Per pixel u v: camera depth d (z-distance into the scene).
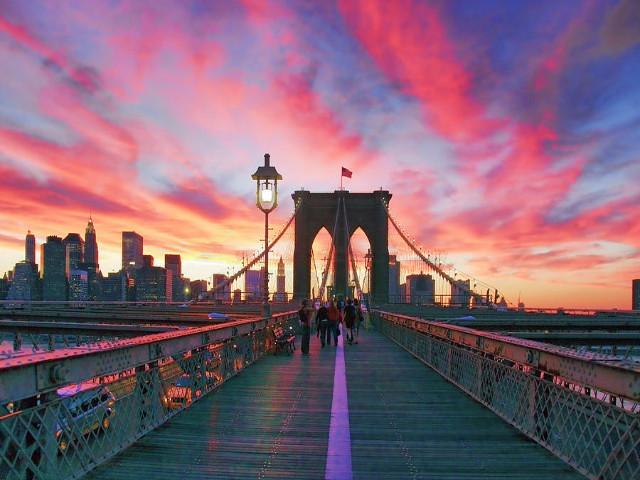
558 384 5.26
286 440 5.82
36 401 3.94
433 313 45.53
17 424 3.69
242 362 11.66
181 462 5.02
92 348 4.69
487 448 5.58
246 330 12.07
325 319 18.41
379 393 8.82
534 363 5.65
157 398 6.30
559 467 4.96
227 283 54.97
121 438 5.31
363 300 51.09
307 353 15.46
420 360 13.62
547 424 5.54
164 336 6.29
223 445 5.57
